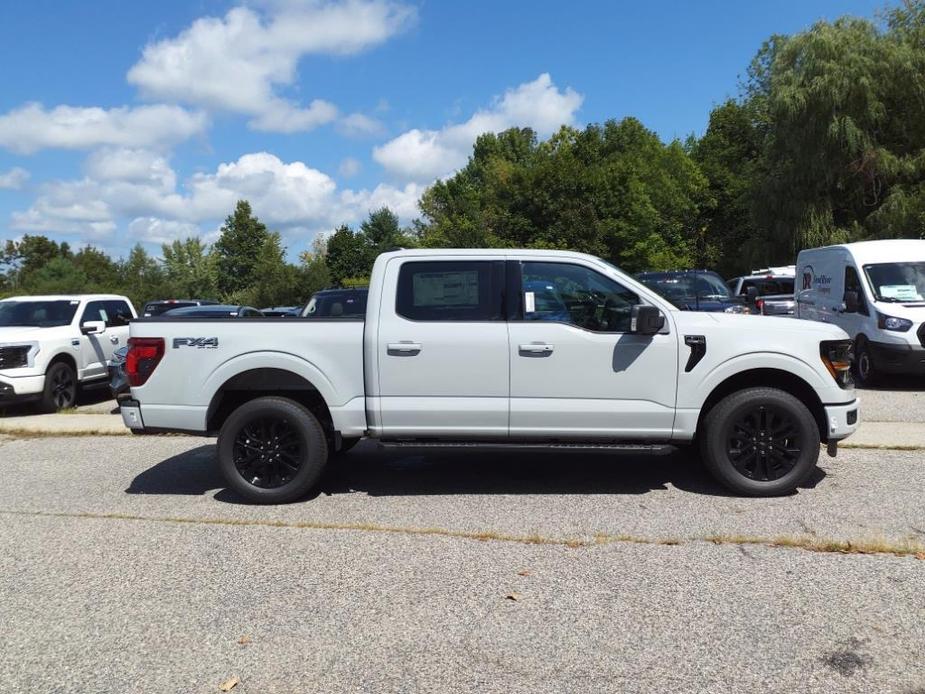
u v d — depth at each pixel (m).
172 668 3.44
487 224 48.97
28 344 11.07
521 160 74.06
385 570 4.56
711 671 3.30
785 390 6.15
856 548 4.69
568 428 5.86
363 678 3.32
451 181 71.50
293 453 6.06
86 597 4.25
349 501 6.10
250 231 72.12
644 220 46.84
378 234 67.38
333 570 4.58
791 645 3.51
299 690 3.24
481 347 5.81
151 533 5.37
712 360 5.78
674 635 3.64
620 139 59.50
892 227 28.30
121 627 3.87
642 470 6.90
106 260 64.31
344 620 3.89
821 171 30.06
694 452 7.18
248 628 3.82
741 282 20.50
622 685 3.21
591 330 5.83
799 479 5.84
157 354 6.07
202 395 6.04
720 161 52.84
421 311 5.90
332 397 5.95
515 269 5.91
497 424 5.86
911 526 5.13
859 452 7.36
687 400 5.81
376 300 5.93
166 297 57.75
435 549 4.91
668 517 5.46
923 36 30.45
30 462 7.93
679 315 5.87
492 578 4.39
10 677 3.38
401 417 5.90
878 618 3.75
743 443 5.91
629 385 5.80
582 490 6.25
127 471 7.39
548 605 4.00
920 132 30.08
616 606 3.97
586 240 45.44
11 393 10.87
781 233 31.64
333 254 67.12
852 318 12.34
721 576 4.33
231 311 13.49
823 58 29.81
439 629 3.76
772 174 33.09
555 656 3.47
